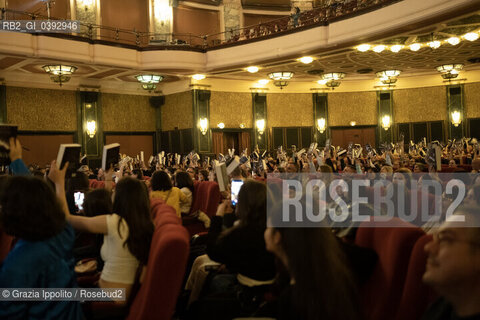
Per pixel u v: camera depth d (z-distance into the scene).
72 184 4.79
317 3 19.70
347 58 14.94
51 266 1.88
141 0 17.95
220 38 19.69
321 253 1.44
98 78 17.31
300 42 13.02
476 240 0.96
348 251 1.76
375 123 20.41
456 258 0.96
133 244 2.48
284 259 1.56
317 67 16.53
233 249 2.28
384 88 20.28
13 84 15.55
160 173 5.34
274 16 20.48
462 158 11.86
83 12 16.55
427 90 19.95
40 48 12.34
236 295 2.57
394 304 1.63
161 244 1.83
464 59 16.30
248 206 2.30
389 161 8.76
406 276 1.61
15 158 2.69
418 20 10.05
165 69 15.05
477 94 19.22
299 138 20.22
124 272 2.50
